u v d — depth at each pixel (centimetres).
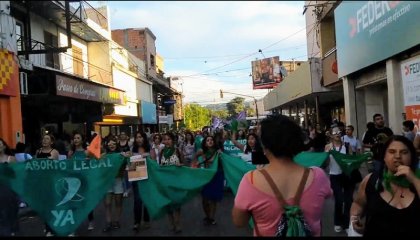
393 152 313
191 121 9069
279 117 281
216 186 850
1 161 860
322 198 271
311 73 2189
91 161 734
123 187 867
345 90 1627
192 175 828
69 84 1605
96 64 2573
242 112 2044
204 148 882
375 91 1611
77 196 722
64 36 2078
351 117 1614
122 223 916
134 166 823
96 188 732
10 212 695
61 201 714
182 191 822
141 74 3709
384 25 789
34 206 702
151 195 823
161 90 4919
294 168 275
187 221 912
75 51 2300
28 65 1473
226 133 1372
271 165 277
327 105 3177
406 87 1112
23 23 1639
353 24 876
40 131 1806
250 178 274
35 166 711
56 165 718
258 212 265
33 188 705
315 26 2205
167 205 818
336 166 773
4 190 693
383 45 1026
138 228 838
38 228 879
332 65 1916
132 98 3244
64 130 2044
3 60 1301
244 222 279
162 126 4784
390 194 310
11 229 692
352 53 1312
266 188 265
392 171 312
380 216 309
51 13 1709
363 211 347
